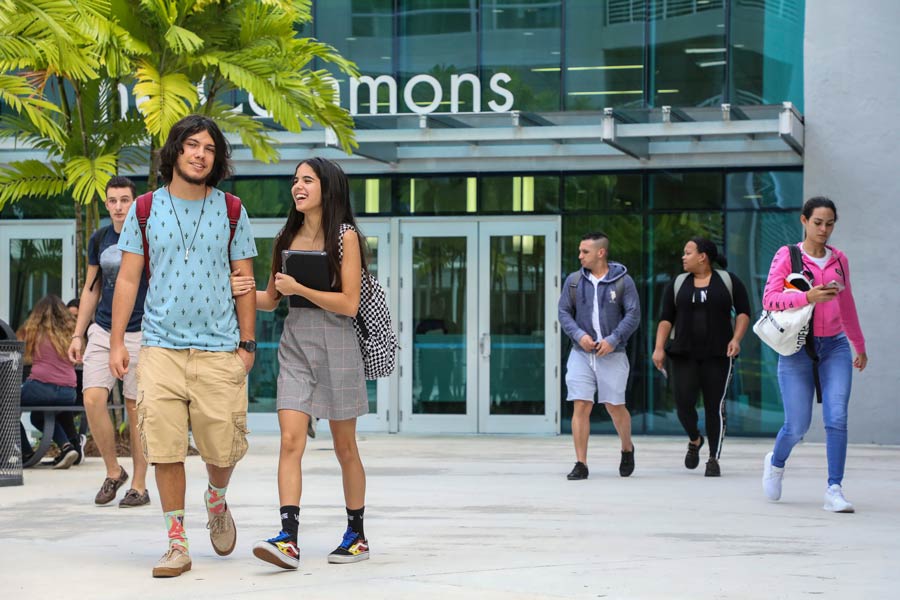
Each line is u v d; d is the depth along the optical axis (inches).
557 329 668.1
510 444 607.8
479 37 671.1
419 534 293.3
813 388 355.9
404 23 677.9
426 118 603.5
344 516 329.1
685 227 653.9
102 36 495.5
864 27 622.8
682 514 334.0
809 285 343.0
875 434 620.4
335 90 553.6
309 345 246.4
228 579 231.8
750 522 317.4
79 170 508.7
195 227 242.1
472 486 412.5
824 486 412.5
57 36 475.8
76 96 540.1
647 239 658.2
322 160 248.8
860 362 354.3
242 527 307.6
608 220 662.5
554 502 364.8
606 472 466.3
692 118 602.2
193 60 525.0
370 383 685.9
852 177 624.4
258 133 567.2
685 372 456.1
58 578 234.7
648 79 656.4
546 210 668.7
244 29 535.2
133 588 223.5
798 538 287.6
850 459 529.7
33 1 477.4
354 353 249.4
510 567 243.6
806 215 349.1
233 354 246.2
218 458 244.4
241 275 248.5
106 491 354.3
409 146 671.8
